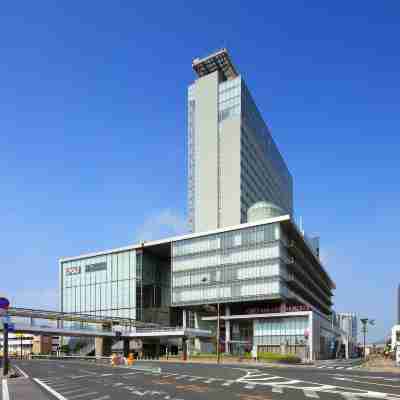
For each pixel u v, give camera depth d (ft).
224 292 335.88
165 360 257.14
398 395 62.75
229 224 448.65
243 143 472.03
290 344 302.86
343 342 434.71
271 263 318.04
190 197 490.90
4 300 92.99
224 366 170.30
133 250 404.98
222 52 531.91
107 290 413.80
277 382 86.58
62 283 448.65
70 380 96.22
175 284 364.58
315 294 472.85
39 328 281.33
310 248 393.29
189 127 511.40
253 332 324.60
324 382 86.48
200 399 59.06
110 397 62.59
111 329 337.11
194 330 319.06
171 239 375.45
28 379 93.56
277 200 584.40
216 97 493.77
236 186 454.81
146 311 395.55
